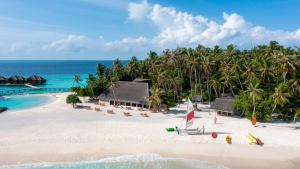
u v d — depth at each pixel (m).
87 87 95.19
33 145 47.69
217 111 75.44
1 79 149.50
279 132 58.16
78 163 41.69
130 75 114.31
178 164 42.09
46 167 40.12
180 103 90.56
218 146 49.25
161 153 45.97
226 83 83.12
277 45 96.25
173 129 57.09
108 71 116.62
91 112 74.88
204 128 58.56
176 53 94.12
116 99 85.94
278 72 76.88
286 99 62.81
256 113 65.25
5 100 95.94
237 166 41.94
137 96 83.81
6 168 39.38
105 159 43.25
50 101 94.56
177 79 91.88
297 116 66.19
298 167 42.06
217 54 98.38
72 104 84.50
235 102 71.19
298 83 69.12
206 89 94.69
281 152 47.16
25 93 113.44
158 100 73.50
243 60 88.94
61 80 181.88
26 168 39.62
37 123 61.38
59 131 55.62
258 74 77.94
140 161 42.84
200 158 44.41
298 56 81.31
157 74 93.94
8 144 47.84
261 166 42.12
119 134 54.44
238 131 58.25
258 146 49.59
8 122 61.91
